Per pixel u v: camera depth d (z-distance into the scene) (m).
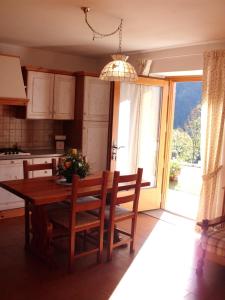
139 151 5.07
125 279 3.01
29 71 4.57
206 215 4.20
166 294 2.80
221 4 2.77
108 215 3.43
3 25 3.75
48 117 4.82
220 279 3.12
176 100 5.50
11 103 4.34
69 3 2.93
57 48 4.96
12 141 4.96
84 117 4.82
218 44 4.05
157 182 5.19
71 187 3.19
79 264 3.24
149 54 4.89
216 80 4.00
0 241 3.71
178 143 5.99
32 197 2.81
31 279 2.92
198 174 6.01
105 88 4.94
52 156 4.77
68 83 4.93
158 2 2.79
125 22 3.43
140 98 4.95
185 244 3.88
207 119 4.11
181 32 3.74
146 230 4.29
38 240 3.33
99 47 4.79
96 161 4.99
